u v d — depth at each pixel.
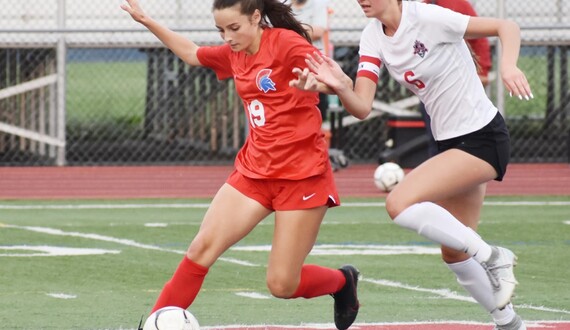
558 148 66.75
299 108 19.75
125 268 30.97
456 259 21.19
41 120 63.22
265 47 19.66
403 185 20.39
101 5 64.75
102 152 66.69
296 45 19.38
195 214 44.69
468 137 20.91
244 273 30.22
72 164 63.66
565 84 66.50
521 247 35.56
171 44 21.52
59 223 41.38
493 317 21.55
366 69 21.22
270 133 19.84
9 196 51.22
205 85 65.50
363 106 20.08
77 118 85.69
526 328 22.50
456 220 20.03
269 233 38.72
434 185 20.33
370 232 39.06
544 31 65.50
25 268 30.78
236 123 65.38
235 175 20.28
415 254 33.91
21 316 24.00
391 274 30.11
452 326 22.86
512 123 67.31
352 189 53.50
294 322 23.48
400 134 59.50
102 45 63.81
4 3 64.19
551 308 25.23
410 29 20.73
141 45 64.31
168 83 65.62
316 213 20.05
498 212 45.19
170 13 64.94
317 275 21.12
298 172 19.77
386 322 23.38
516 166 63.59
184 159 65.88
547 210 45.97
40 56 63.56
